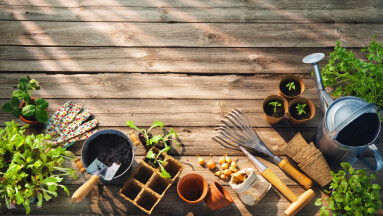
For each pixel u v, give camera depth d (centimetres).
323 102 119
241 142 128
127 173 118
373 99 117
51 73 137
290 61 139
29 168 109
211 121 132
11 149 106
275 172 125
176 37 142
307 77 137
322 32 142
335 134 103
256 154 128
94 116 132
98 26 142
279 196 122
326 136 109
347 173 124
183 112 133
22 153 110
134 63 138
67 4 144
